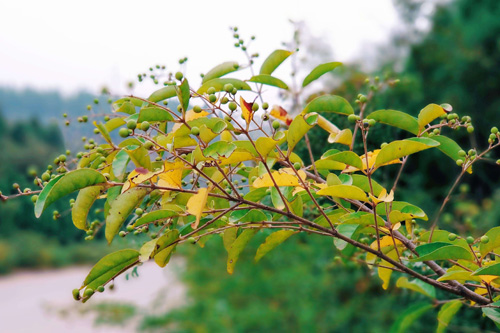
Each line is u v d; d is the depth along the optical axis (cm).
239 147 67
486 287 70
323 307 171
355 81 117
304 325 165
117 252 66
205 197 67
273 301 193
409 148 68
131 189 68
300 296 178
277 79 76
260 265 213
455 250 67
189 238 69
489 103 323
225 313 190
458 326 99
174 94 74
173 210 69
